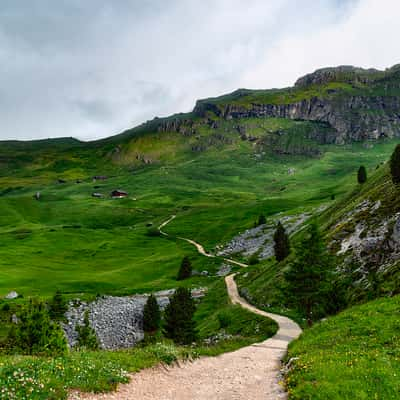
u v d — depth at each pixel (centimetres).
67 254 16050
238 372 2198
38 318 2931
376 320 2586
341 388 1485
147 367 2027
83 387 1525
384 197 6450
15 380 1420
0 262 13175
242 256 13788
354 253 5559
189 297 5800
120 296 9569
